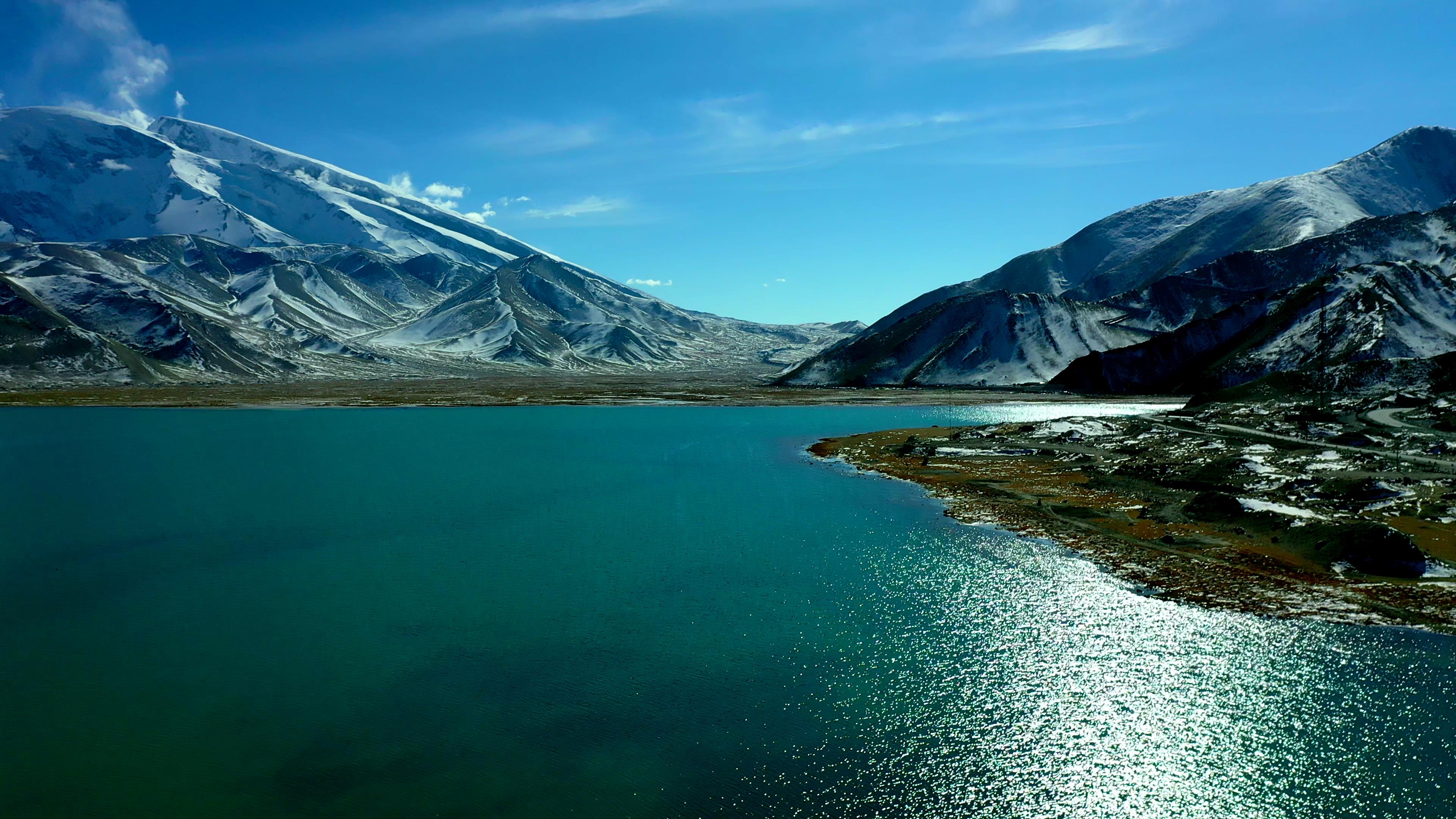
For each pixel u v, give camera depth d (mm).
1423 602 49156
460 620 48500
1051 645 44375
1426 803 30406
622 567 59062
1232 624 46594
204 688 39719
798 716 37062
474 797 31078
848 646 44438
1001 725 36312
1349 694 38469
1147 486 84125
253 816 29812
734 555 62094
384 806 30500
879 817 30047
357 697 38812
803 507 79375
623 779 32188
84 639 45781
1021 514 74312
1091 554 60969
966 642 44875
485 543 66125
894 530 69625
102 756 33750
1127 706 37781
